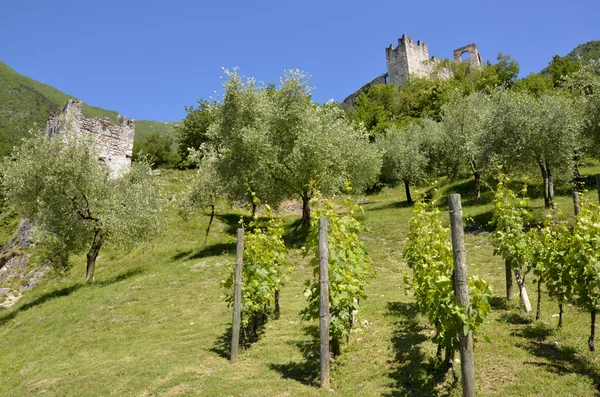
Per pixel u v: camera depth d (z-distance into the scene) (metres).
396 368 7.46
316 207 9.05
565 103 23.09
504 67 76.06
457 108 34.78
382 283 15.36
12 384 10.09
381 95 79.25
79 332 14.28
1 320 19.98
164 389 7.74
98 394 7.97
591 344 7.04
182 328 12.88
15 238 36.28
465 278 5.73
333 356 8.45
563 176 25.59
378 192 47.06
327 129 26.84
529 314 9.52
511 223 10.30
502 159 23.39
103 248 29.41
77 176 22.94
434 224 9.66
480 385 6.30
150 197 25.95
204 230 32.03
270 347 9.70
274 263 11.16
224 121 25.70
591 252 7.09
